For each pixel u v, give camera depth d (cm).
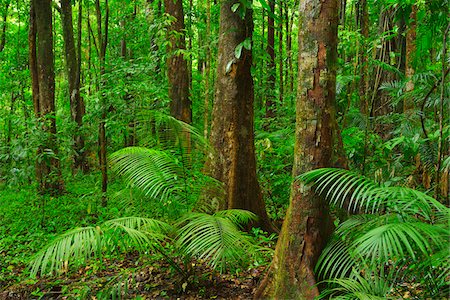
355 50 590
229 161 558
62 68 1628
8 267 522
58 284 473
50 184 838
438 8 491
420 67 614
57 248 326
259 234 568
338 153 354
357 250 261
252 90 577
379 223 306
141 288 445
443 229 261
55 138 782
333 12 337
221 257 368
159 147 466
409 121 528
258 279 446
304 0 342
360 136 582
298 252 347
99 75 771
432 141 481
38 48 874
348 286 287
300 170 348
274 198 720
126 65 766
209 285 441
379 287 287
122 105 684
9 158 766
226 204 550
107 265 512
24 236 641
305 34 341
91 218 680
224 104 563
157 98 714
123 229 351
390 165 566
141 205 471
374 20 812
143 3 1044
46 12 869
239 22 557
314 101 340
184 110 782
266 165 687
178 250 408
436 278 302
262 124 866
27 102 1380
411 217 312
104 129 738
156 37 746
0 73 1291
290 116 805
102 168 740
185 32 794
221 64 567
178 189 432
